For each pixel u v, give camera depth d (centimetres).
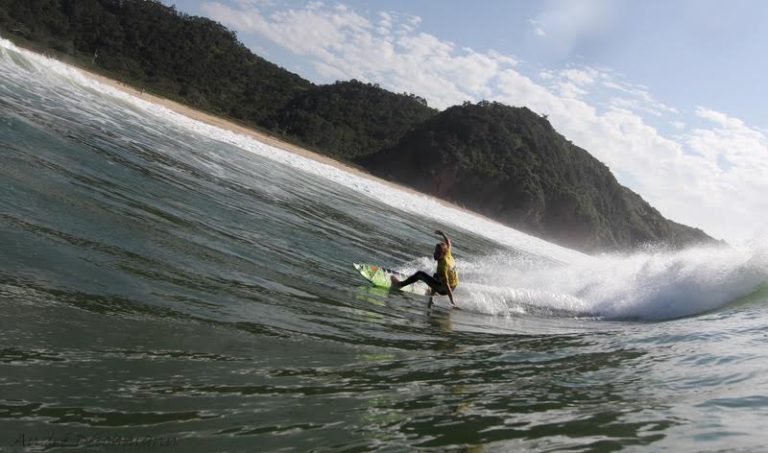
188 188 1163
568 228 9731
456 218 5159
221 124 4816
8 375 313
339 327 608
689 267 1197
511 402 399
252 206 1283
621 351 627
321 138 10269
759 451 278
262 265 794
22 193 658
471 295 1148
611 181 12694
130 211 786
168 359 390
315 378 416
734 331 713
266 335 502
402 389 419
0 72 1817
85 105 1950
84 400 307
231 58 10462
